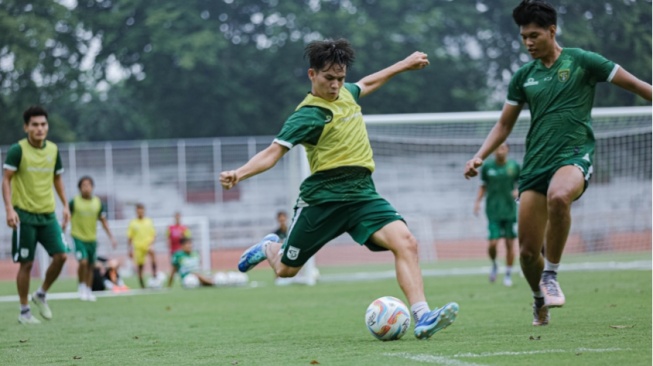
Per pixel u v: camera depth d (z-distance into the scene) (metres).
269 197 72.50
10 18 81.50
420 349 13.85
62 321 23.62
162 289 43.66
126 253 65.62
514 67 87.75
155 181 70.44
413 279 14.70
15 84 83.31
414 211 71.25
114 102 114.50
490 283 35.16
